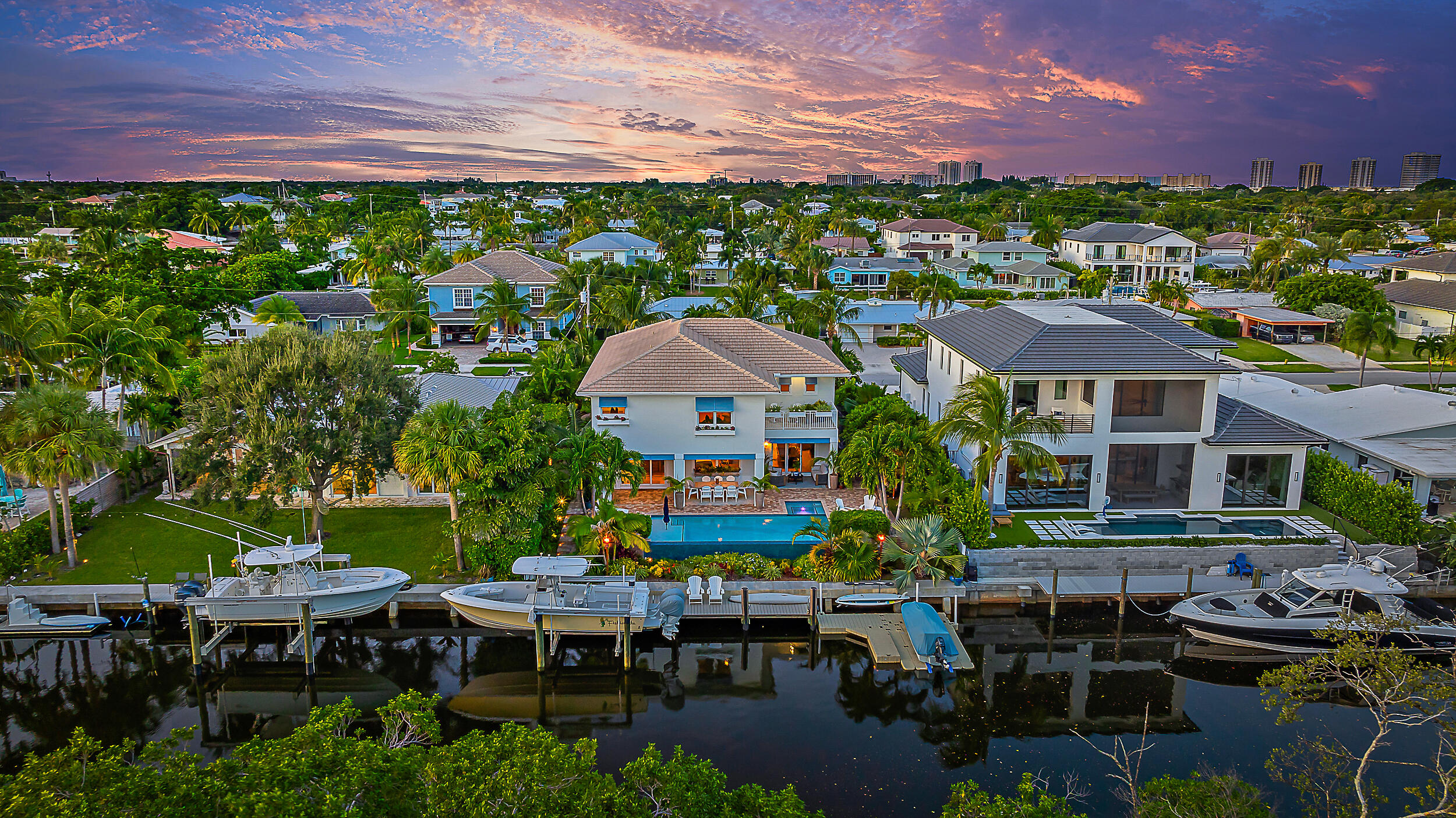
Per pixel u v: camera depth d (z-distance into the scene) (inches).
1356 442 1715.1
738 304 2795.3
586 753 600.1
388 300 3161.9
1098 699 1139.3
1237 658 1242.6
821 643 1283.2
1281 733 1057.5
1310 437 1572.3
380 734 1056.8
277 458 1362.0
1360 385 2669.8
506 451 1337.4
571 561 1218.0
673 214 7672.2
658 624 1235.9
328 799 485.1
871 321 3341.5
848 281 4613.7
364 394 1435.8
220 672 1202.0
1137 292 4404.5
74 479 1547.7
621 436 1646.2
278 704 1131.9
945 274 4640.8
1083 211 7637.8
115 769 509.0
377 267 4197.8
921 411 2191.2
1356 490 1530.5
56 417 1385.3
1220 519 1562.5
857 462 1497.3
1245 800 666.8
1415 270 3971.5
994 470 1509.6
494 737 625.9
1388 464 1640.0
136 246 4126.5
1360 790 652.1
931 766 987.9
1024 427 1406.3
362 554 1444.4
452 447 1312.7
